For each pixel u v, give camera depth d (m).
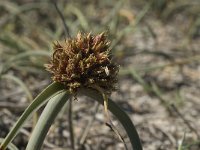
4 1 0.62
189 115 0.40
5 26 0.56
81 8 0.62
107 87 0.21
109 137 0.36
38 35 0.53
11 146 0.23
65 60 0.20
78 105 0.41
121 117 0.21
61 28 0.52
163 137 0.37
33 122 0.34
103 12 0.62
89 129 0.37
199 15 0.57
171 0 0.62
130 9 0.64
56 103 0.20
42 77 0.47
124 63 0.50
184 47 0.54
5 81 0.46
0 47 0.50
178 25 0.60
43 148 0.34
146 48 0.53
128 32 0.51
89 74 0.20
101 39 0.21
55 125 0.36
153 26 0.59
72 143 0.32
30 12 0.61
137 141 0.21
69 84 0.20
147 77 0.48
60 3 0.61
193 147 0.35
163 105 0.42
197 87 0.46
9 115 0.39
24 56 0.40
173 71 0.49
